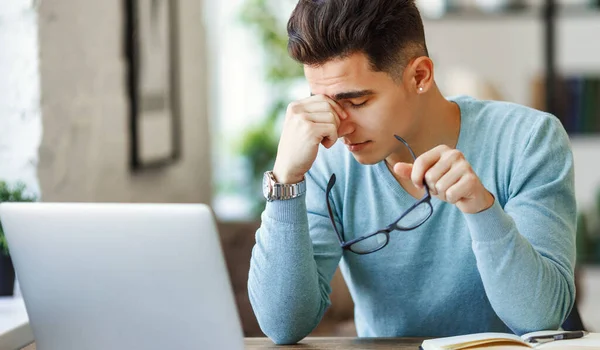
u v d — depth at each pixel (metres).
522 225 1.55
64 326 1.37
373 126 1.52
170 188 3.83
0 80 2.41
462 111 1.69
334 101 1.53
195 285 1.29
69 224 1.31
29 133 2.41
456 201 1.41
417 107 1.59
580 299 3.12
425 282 1.69
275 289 1.57
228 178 5.46
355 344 1.58
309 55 1.49
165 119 3.60
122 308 1.33
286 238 1.55
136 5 3.20
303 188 1.55
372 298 1.74
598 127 4.31
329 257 1.69
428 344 1.39
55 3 2.51
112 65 3.01
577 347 1.34
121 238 1.29
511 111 1.68
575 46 4.46
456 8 4.13
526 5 4.15
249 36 5.42
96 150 2.85
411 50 1.54
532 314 1.47
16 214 1.33
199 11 4.45
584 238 4.32
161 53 3.53
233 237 3.38
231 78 5.45
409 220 1.67
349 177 1.72
